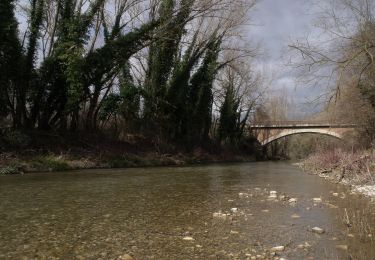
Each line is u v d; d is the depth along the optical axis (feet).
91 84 95.20
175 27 108.17
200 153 143.43
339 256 19.04
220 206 32.96
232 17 140.67
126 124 117.39
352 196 40.60
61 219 26.68
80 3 88.43
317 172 77.66
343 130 117.91
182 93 134.72
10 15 74.49
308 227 25.30
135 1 101.09
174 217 28.02
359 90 83.41
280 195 40.14
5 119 82.07
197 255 19.02
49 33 92.68
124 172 70.54
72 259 18.15
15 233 22.66
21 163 64.18
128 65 118.11
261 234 23.29
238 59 163.43
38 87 84.07
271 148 278.67
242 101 212.43
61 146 82.89
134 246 20.43
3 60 74.18
